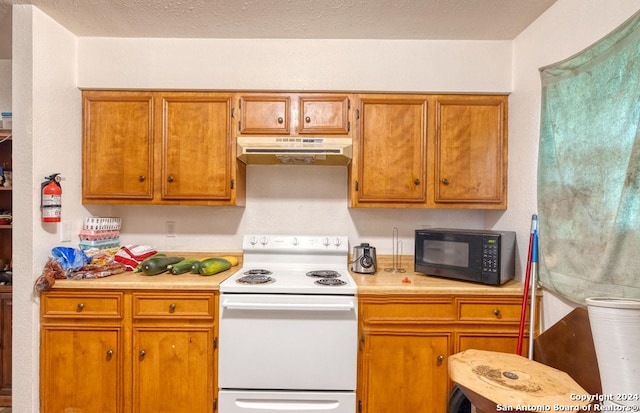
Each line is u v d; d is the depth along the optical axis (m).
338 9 1.63
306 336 1.59
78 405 1.62
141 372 1.61
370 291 1.61
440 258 1.80
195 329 1.61
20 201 1.63
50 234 1.72
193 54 1.91
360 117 1.91
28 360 1.62
